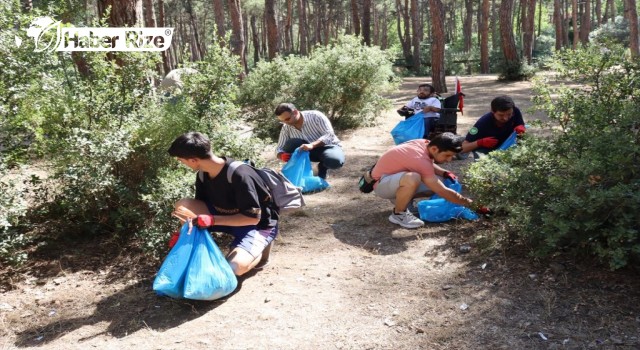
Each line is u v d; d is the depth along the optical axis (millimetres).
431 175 4711
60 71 5094
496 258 3947
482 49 26891
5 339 3289
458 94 7289
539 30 45375
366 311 3404
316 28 41906
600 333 2941
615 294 3295
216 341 3139
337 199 5922
